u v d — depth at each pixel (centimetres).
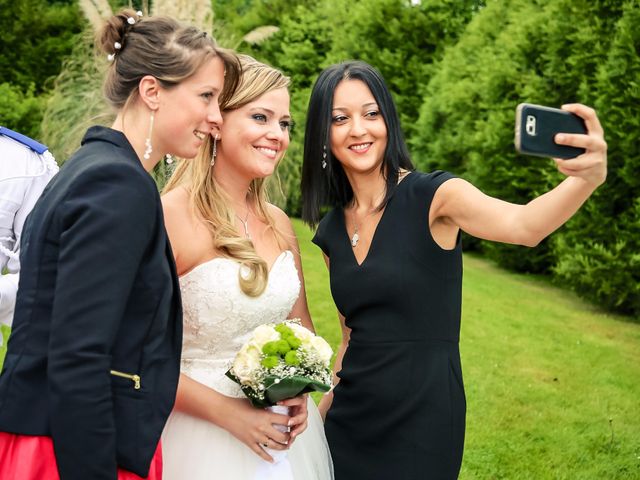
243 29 1875
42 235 160
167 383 172
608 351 609
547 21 884
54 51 1558
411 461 233
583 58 783
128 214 158
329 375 209
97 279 152
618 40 718
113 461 152
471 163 1019
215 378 224
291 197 1037
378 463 239
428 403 233
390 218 240
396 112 248
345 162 247
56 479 158
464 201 221
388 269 235
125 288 155
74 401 148
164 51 178
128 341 166
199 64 180
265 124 237
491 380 523
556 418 459
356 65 247
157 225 169
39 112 1309
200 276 224
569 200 182
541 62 902
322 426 257
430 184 234
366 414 241
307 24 1706
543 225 190
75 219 156
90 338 150
